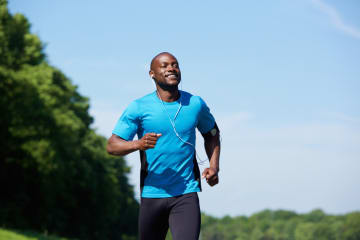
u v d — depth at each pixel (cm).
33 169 3681
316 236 16438
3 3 3428
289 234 18725
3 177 3703
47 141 3300
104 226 5922
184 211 381
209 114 412
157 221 397
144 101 394
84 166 4591
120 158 7169
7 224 3494
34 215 4016
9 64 3334
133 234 7544
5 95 3139
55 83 4119
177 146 390
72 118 4134
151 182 393
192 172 398
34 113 3212
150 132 382
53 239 2664
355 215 15712
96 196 5253
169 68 385
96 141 5516
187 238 368
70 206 4841
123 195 6988
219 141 423
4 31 3378
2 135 3306
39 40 3609
